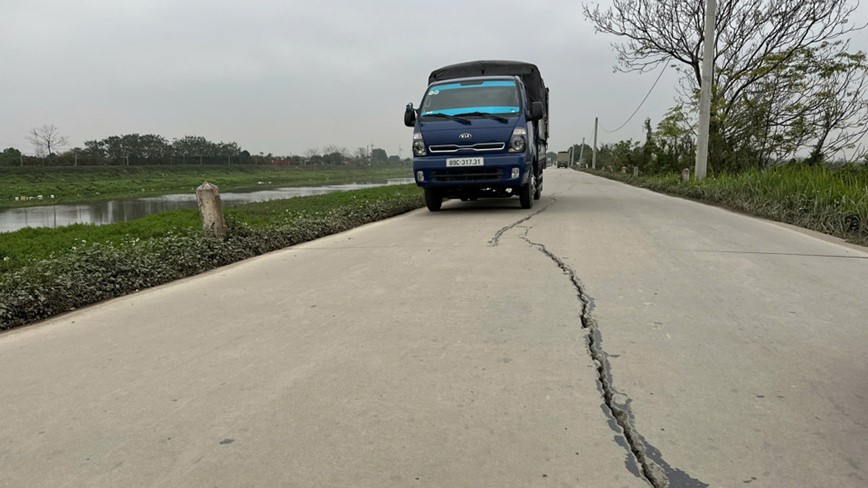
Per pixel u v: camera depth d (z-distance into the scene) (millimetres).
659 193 16703
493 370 2850
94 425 2414
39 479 2031
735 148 18406
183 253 5723
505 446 2154
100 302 4539
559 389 2621
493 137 9289
